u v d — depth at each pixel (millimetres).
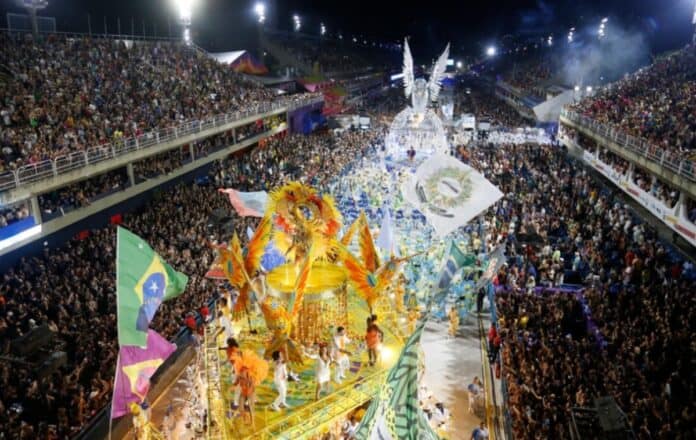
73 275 21969
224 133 45000
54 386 16609
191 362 20203
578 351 17688
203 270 24125
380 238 22609
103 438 15609
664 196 26250
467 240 29609
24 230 23016
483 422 16922
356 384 16453
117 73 38062
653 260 23422
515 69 102750
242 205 20938
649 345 17188
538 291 23953
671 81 41656
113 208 30109
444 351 21234
